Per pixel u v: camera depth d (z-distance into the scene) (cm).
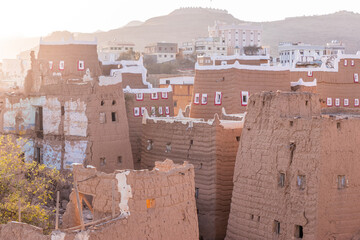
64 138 4775
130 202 2753
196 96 5744
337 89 6819
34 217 3231
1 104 5509
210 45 17125
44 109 4928
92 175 2892
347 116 3566
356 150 3444
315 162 3325
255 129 3672
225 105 5488
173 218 2920
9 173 3491
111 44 18138
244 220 3662
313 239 3288
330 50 15550
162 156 4488
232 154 4147
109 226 2623
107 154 4688
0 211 3114
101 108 4669
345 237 3388
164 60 16988
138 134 5556
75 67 5472
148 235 2789
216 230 4106
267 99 3625
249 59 6856
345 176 3406
